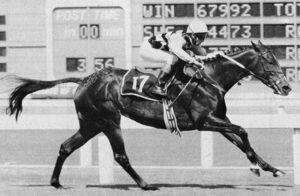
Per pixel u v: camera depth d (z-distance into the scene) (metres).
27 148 13.36
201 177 9.16
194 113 7.88
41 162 11.18
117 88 8.14
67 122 9.02
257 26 17.86
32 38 19.16
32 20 19.16
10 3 19.22
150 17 18.50
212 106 7.85
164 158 11.60
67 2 18.88
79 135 8.29
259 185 8.41
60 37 18.98
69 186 8.41
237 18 17.91
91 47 18.88
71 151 8.25
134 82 8.06
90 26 18.83
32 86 8.42
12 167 10.16
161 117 7.98
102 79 8.24
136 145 13.75
